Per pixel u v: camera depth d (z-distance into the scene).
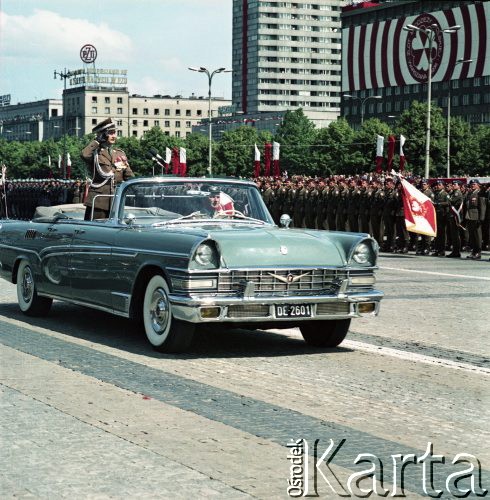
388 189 27.05
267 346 9.48
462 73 139.88
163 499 4.63
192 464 5.22
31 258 11.16
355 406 6.75
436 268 20.61
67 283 10.33
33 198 48.56
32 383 7.39
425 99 146.75
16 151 175.75
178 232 8.71
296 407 6.68
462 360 8.81
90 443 5.65
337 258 8.90
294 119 126.56
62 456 5.37
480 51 137.88
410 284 16.61
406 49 147.12
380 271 19.66
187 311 8.32
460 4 140.62
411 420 6.34
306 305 8.69
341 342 9.66
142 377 7.69
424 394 7.21
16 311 12.02
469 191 24.14
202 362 8.46
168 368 8.12
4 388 7.20
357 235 9.09
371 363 8.57
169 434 5.87
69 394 7.00
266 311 8.53
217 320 8.37
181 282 8.38
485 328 11.07
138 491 4.75
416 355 9.04
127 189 9.85
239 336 10.16
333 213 30.08
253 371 8.06
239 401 6.83
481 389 7.44
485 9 137.12
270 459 5.34
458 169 98.00
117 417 6.30
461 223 24.70
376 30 151.38
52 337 9.80
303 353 9.08
